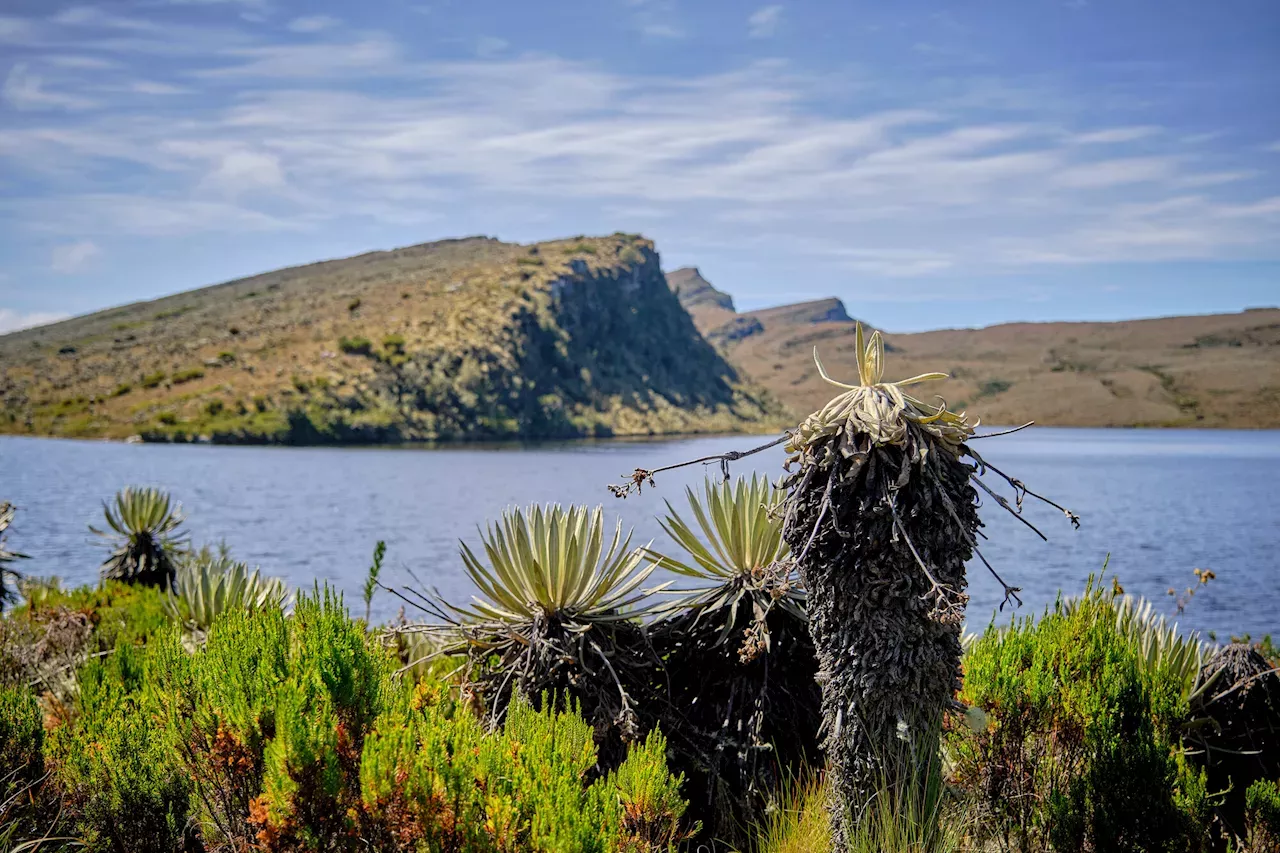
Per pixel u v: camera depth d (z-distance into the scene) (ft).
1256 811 12.25
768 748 12.73
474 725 10.80
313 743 9.00
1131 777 11.73
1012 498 215.31
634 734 12.14
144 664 14.79
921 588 10.02
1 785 11.22
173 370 558.15
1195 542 139.33
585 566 13.88
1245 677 14.32
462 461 374.63
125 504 28.35
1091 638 13.61
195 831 11.01
